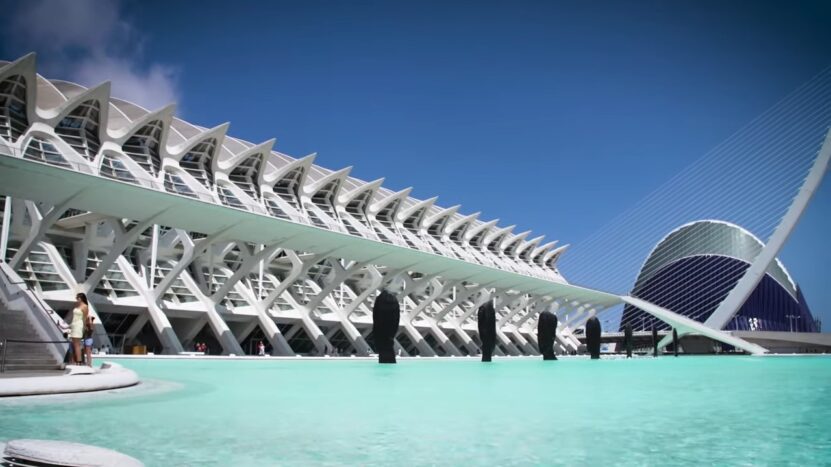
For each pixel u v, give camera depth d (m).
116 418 6.26
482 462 4.25
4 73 25.52
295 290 40.88
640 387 10.94
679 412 7.00
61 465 3.16
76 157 28.12
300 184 41.03
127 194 24.53
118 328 30.53
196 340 35.94
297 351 40.34
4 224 26.39
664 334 63.25
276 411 6.93
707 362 28.14
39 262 28.14
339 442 4.98
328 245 33.59
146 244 34.59
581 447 4.80
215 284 36.94
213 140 35.12
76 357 10.79
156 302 29.56
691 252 79.06
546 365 22.75
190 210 26.69
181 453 4.52
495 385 11.31
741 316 73.94
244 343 37.41
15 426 5.67
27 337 12.47
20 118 27.75
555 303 62.53
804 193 50.19
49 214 24.50
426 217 52.34
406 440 5.08
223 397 8.55
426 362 26.11
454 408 7.30
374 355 37.50
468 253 55.59
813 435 5.38
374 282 45.12
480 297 53.72
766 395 9.26
